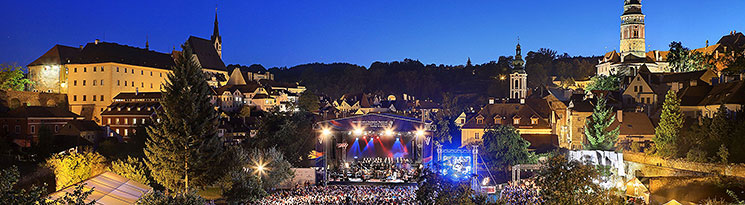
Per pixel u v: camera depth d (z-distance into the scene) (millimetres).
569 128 102625
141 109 122188
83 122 108375
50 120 108000
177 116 66625
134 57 146750
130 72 142500
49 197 35750
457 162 67500
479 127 101438
